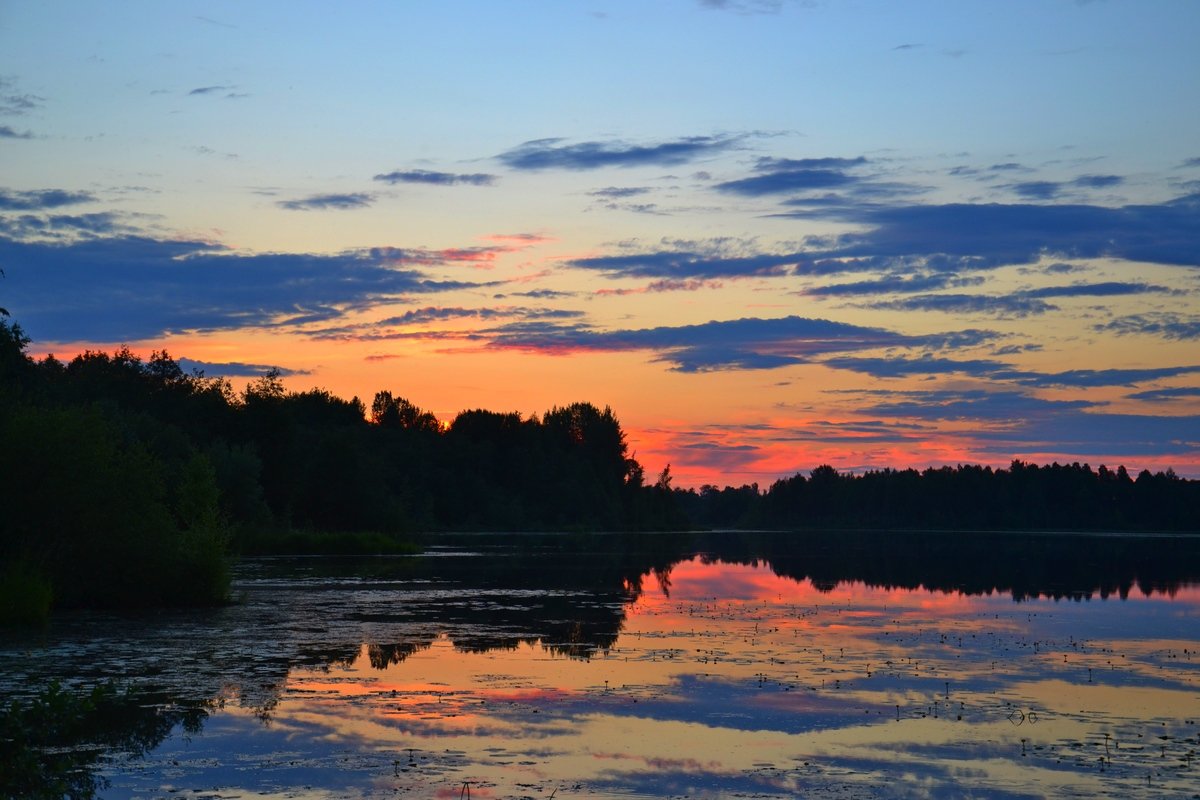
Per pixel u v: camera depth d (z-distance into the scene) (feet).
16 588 108.27
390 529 358.84
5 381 161.68
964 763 55.72
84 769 53.52
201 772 53.01
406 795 49.65
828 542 435.12
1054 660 87.92
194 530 132.77
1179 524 640.58
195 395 396.57
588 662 85.66
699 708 68.08
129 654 88.38
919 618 119.34
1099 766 55.26
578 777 52.65
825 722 64.54
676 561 249.34
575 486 553.23
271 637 99.45
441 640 98.07
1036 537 526.16
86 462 124.16
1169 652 92.68
